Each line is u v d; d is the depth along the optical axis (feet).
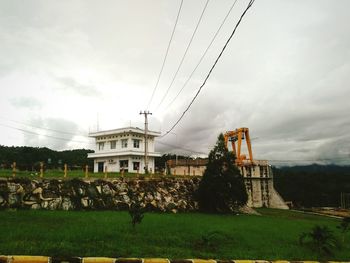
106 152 211.00
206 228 75.41
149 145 214.90
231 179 138.21
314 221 137.08
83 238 50.42
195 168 245.65
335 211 225.76
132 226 67.00
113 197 115.55
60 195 102.53
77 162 285.64
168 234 61.57
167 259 40.78
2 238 46.11
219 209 139.23
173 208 128.88
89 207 106.42
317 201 329.31
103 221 73.61
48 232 53.21
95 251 43.47
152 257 42.98
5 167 143.74
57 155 289.33
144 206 120.88
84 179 113.29
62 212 90.43
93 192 111.55
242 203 140.36
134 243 51.26
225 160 141.38
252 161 217.77
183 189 145.69
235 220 107.96
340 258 53.42
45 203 97.35
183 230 68.80
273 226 95.76
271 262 44.83
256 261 44.19
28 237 48.06
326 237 58.18
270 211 180.75
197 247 53.16
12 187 93.81
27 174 112.78
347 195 299.99
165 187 138.82
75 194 106.32
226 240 60.95
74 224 65.98
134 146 204.44
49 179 104.73
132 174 153.07
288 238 70.38
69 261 37.35
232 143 238.27
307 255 52.95
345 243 71.15
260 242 62.23
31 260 36.09
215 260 42.93
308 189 341.41
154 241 54.44
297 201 331.36
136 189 125.80
